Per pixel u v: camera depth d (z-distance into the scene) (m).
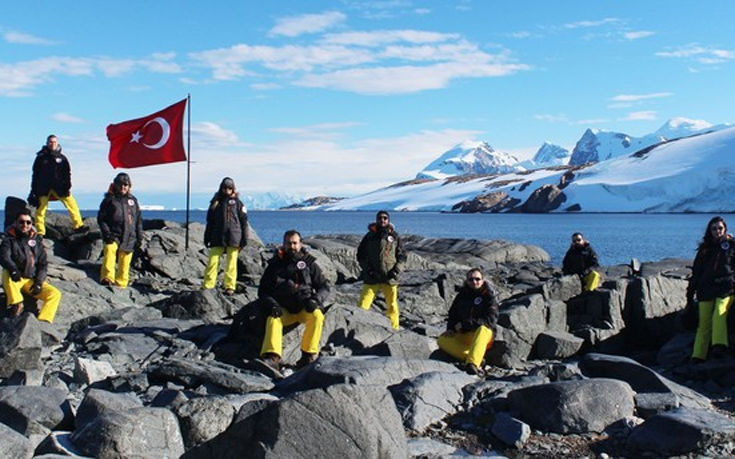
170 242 20.36
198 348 11.77
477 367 11.67
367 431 6.10
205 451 6.15
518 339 13.27
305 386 9.64
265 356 11.16
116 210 17.09
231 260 16.05
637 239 94.81
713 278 12.19
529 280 23.53
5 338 10.55
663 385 10.30
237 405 8.34
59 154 20.27
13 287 13.54
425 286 18.78
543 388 9.11
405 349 12.12
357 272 23.75
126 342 11.96
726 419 8.46
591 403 8.96
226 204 15.91
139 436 6.90
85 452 6.76
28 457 6.74
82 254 20.23
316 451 5.94
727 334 12.40
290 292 11.48
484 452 8.17
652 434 8.25
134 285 18.11
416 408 9.02
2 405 8.04
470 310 12.04
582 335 14.27
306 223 173.25
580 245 17.77
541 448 8.30
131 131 20.59
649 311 15.18
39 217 20.12
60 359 11.42
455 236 104.25
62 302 15.20
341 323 12.59
